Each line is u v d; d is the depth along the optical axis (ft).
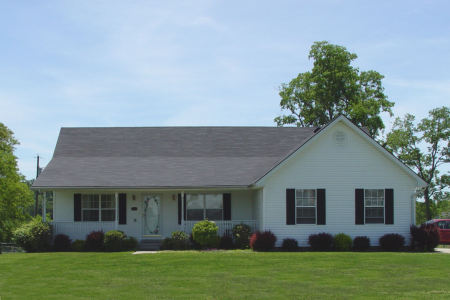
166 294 43.14
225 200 86.79
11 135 134.62
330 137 79.71
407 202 79.87
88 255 69.62
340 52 137.18
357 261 62.34
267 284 47.52
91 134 95.61
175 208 86.74
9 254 73.00
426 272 54.39
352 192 79.30
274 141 95.86
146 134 96.32
